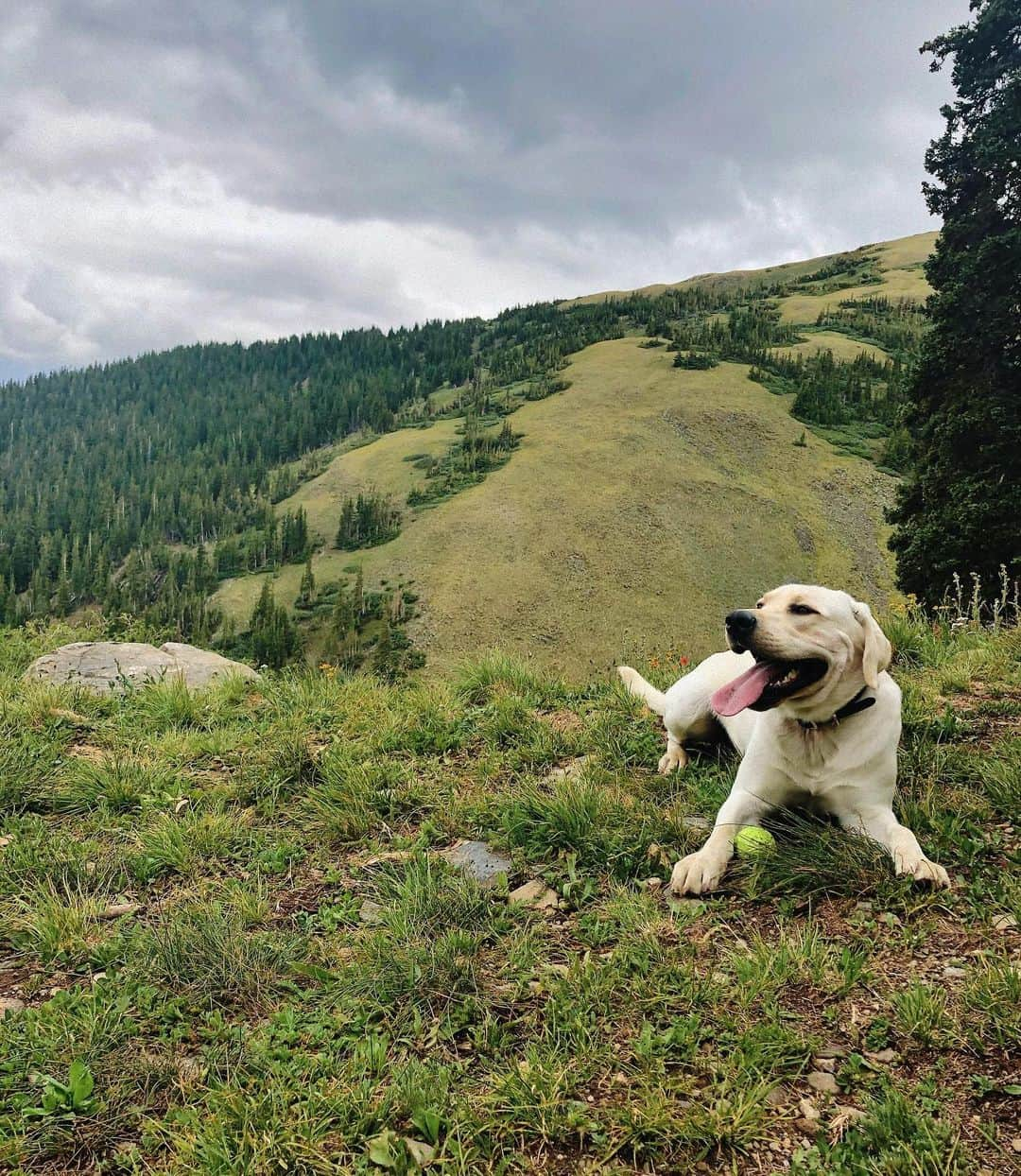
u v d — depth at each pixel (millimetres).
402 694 2932
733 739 2119
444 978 1362
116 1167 1098
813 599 1711
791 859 1605
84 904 1624
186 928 1496
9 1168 1089
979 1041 1176
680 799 1979
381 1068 1212
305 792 2191
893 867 1568
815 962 1339
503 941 1481
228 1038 1286
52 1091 1165
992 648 2764
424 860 1765
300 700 2912
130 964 1452
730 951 1421
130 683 3180
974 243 11398
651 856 1726
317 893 1722
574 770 2211
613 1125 1105
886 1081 1142
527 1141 1103
